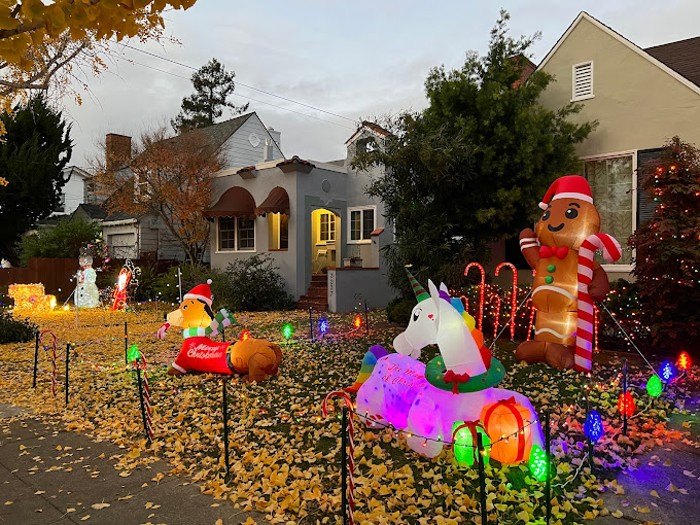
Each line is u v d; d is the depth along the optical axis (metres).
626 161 11.12
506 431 4.25
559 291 7.97
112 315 16.56
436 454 4.57
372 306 17.16
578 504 3.87
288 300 17.33
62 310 18.06
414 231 12.02
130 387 7.61
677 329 8.01
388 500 3.91
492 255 12.87
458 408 4.48
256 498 4.02
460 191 11.68
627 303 9.09
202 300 8.41
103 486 4.36
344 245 18.94
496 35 11.66
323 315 15.36
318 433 5.40
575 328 7.96
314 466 4.62
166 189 19.42
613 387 6.86
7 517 3.84
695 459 4.69
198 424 5.88
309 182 17.75
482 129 11.23
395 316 13.08
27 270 20.70
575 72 11.78
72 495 4.20
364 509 3.87
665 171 8.25
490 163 11.02
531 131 10.65
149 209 20.73
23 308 17.58
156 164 19.58
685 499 3.95
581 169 11.41
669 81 10.52
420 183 11.75
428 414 4.60
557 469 4.39
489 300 10.95
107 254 22.20
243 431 5.57
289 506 3.89
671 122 10.49
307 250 17.77
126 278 18.08
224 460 4.73
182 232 20.48
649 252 8.22
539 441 4.40
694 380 7.05
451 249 11.87
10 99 10.20
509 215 11.16
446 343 4.34
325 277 17.95
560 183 8.31
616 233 11.23
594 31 11.52
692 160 8.41
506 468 4.37
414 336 4.61
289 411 6.27
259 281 17.09
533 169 10.92
